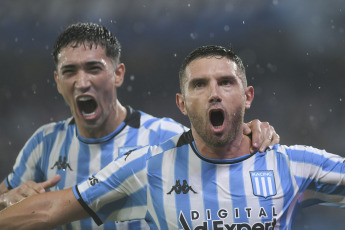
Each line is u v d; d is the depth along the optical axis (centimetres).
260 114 4716
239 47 4797
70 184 975
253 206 696
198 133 714
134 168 727
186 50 4841
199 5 4722
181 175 720
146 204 725
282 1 4591
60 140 1003
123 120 1002
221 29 4766
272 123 4647
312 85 4653
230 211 698
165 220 708
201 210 701
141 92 4844
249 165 721
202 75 698
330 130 4497
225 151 718
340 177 707
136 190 725
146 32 4775
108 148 980
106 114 960
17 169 1034
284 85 4747
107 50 947
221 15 4725
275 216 695
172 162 730
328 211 2814
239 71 717
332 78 4638
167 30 4778
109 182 720
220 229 695
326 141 4444
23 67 4712
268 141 748
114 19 4709
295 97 4684
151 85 4853
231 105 700
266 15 4672
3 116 4600
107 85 947
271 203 697
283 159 725
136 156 740
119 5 4675
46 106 4684
